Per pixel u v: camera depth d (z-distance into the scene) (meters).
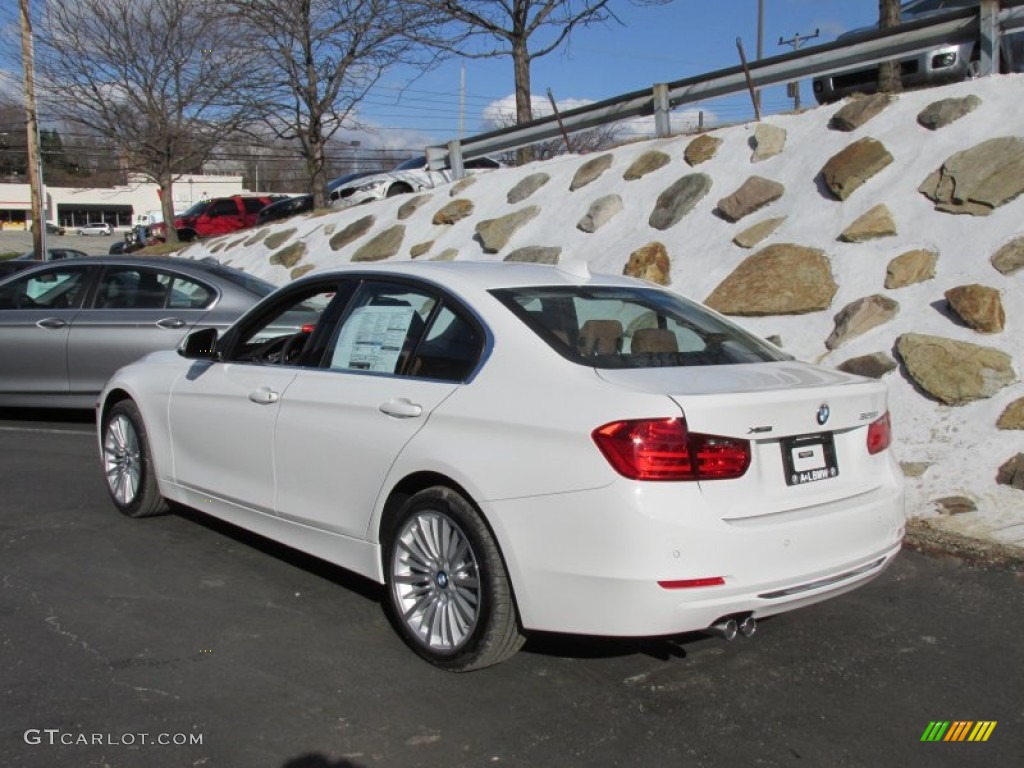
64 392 8.71
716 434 3.50
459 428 3.90
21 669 3.98
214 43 19.25
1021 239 7.51
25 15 20.80
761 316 8.41
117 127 21.67
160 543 5.64
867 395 4.00
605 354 3.99
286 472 4.73
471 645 3.82
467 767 3.31
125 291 8.75
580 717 3.65
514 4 15.16
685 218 10.12
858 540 3.83
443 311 4.33
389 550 4.22
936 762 3.38
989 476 6.07
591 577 3.46
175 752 3.37
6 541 5.64
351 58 16.95
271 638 4.32
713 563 3.42
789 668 4.08
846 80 11.61
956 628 4.46
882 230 8.34
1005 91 8.99
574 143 27.31
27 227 86.06
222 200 30.95
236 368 5.21
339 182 20.55
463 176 14.67
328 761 3.34
